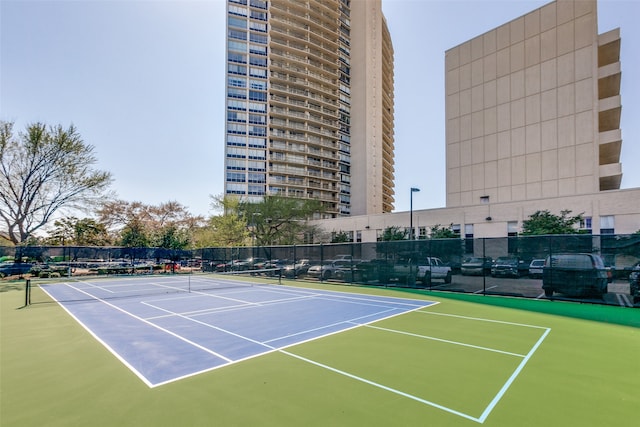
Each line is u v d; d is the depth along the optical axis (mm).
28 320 10133
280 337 8000
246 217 49281
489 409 4363
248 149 76375
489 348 7148
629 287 12477
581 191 40062
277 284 20969
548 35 43781
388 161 107000
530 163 44000
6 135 30688
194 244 51062
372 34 93062
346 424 3969
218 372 5695
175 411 4309
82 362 6230
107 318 10281
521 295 14688
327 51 88625
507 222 34500
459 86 51250
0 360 6375
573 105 41375
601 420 4090
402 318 10328
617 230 28250
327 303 13266
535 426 3938
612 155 44812
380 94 93312
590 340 7816
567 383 5242
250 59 78750
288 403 4523
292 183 80625
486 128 48094
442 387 5074
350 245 21266
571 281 13312
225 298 14648
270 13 81875
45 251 27359
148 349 7027
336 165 89312
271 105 80250
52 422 4062
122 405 4484
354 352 6840
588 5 41094
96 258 29578
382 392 4891
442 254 18344
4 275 26031
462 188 49750
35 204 32625
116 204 51438
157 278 26109
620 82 42906
